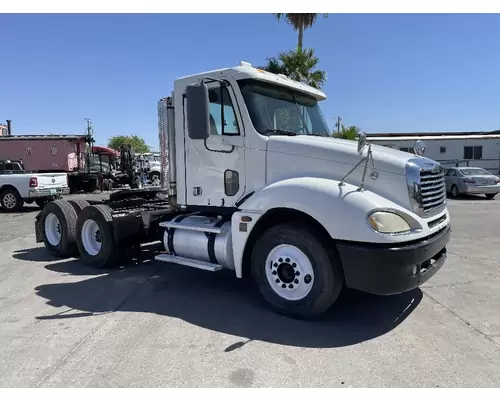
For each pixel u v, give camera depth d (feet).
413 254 12.83
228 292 17.56
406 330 13.42
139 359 11.48
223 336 13.01
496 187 59.88
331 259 13.66
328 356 11.65
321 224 13.44
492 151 90.53
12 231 35.65
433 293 16.99
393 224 12.85
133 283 19.01
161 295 17.21
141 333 13.24
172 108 18.53
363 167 13.98
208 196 17.42
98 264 21.65
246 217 15.21
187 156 17.95
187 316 14.75
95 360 11.44
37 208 56.44
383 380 10.37
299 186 14.06
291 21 65.77
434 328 13.55
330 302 13.83
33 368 11.04
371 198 13.25
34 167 81.87
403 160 13.89
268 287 15.05
